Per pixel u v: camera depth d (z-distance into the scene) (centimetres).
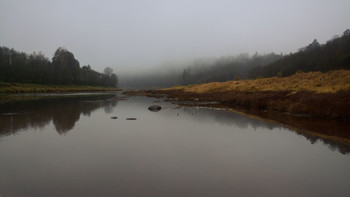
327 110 2112
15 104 3216
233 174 808
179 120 1981
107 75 17938
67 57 12600
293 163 926
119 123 1814
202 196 641
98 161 926
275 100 2939
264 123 1838
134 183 722
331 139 1323
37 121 1834
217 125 1750
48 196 631
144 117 2159
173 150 1092
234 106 3347
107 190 671
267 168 871
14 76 8200
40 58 11206
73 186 696
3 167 848
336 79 3616
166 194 650
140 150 1086
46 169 834
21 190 666
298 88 3531
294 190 687
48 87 9006
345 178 780
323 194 664
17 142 1196
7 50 10431
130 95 6844
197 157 992
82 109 2789
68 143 1193
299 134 1447
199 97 4931
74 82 11894
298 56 10150
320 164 917
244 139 1317
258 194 659
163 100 4603
